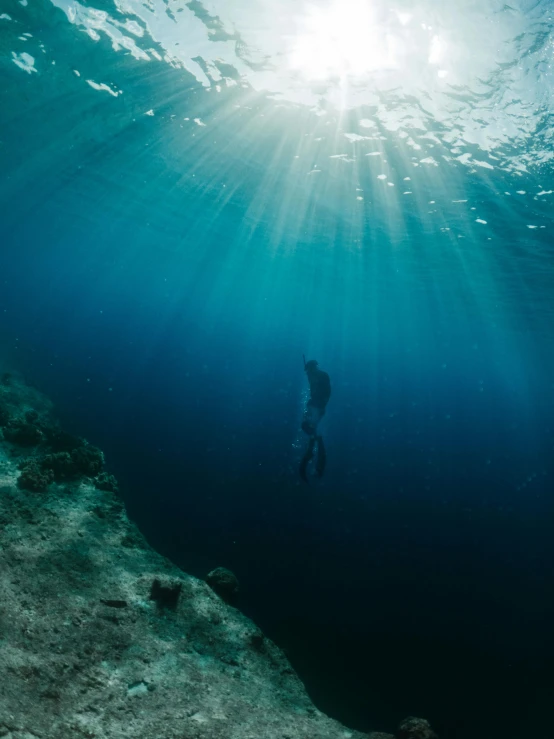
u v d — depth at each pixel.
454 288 32.94
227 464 18.12
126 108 15.73
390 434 39.16
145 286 104.62
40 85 15.38
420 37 9.52
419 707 7.96
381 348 119.75
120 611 4.57
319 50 10.56
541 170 13.56
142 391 28.14
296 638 8.98
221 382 45.97
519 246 21.20
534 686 9.20
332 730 4.02
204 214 29.89
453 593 12.34
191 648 4.48
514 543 16.97
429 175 15.72
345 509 16.73
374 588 11.64
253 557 11.50
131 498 12.79
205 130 16.41
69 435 8.02
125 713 3.49
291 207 23.31
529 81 10.05
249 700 4.08
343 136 14.34
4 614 3.95
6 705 3.08
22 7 10.98
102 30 11.54
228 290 75.94
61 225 45.16
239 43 10.95
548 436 105.50
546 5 8.22
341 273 37.50
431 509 19.08
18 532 5.19
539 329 41.28
